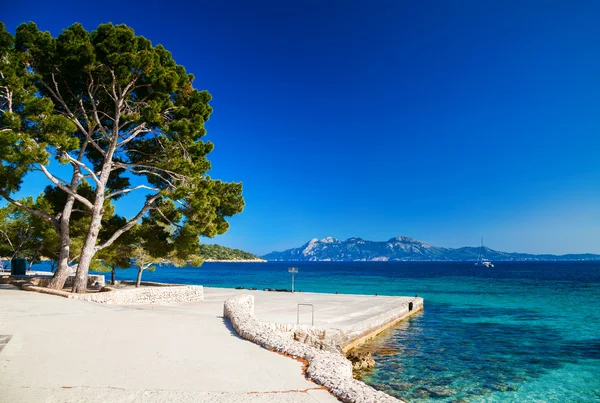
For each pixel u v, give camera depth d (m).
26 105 17.52
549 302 41.88
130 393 5.94
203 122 22.95
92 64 20.02
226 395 6.01
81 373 6.97
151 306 19.06
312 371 7.22
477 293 52.47
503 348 20.30
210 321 13.31
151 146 24.84
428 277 99.88
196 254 30.34
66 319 12.78
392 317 25.72
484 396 13.40
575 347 20.66
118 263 31.44
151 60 20.47
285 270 157.25
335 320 20.83
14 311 14.08
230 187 26.27
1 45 19.08
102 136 24.38
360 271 152.75
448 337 22.88
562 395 13.54
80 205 25.88
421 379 15.08
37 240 36.91
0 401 5.47
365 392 6.04
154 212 26.11
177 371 7.27
